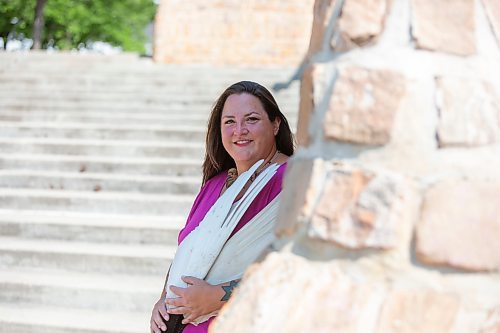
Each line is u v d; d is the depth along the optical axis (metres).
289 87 9.48
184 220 5.18
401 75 1.38
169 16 12.84
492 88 1.41
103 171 6.32
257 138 2.28
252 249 2.09
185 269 2.15
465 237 1.32
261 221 2.10
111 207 5.45
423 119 1.37
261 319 1.33
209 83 9.94
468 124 1.37
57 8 26.02
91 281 4.22
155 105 8.72
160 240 4.78
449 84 1.38
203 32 12.84
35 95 9.22
